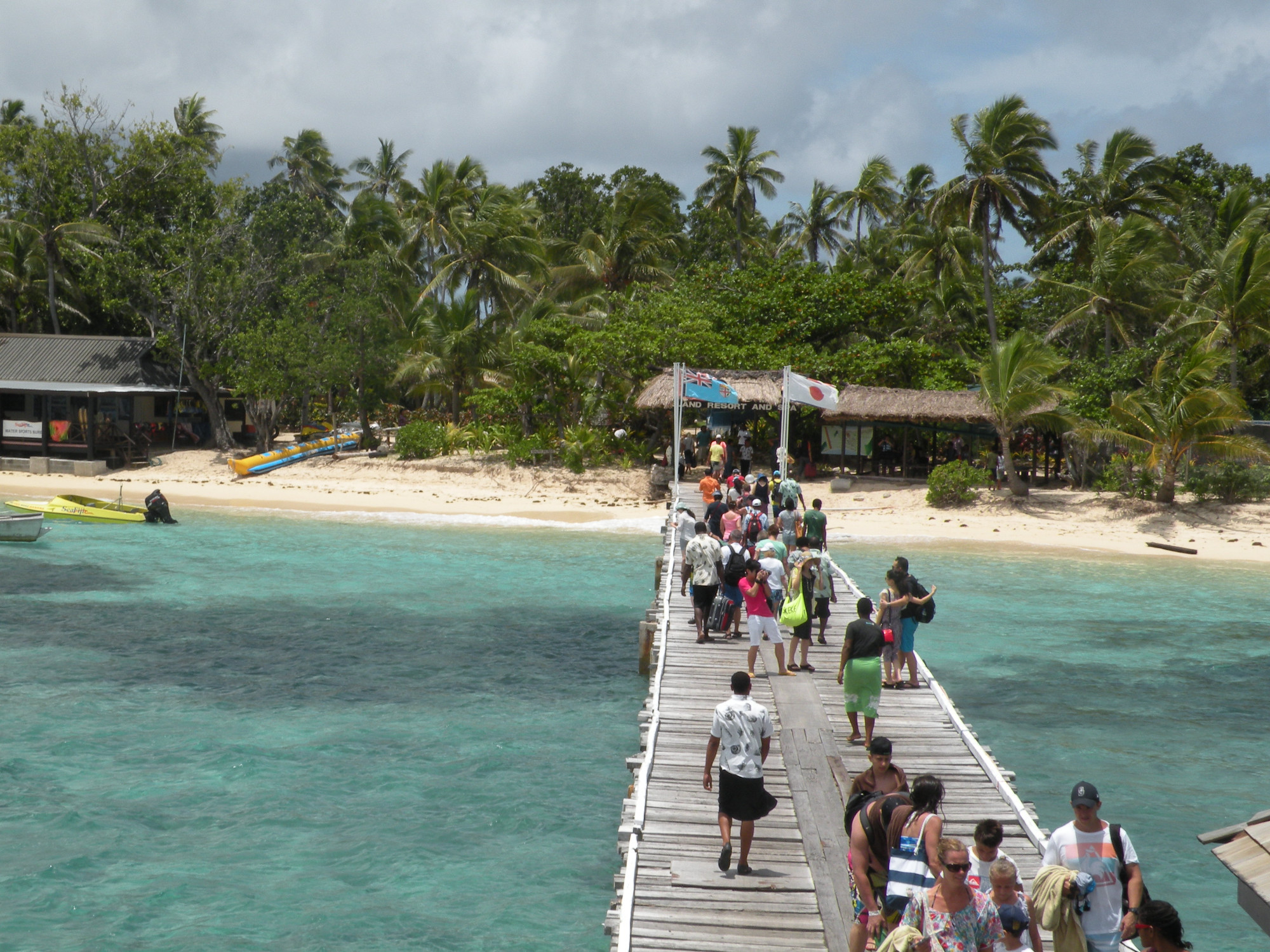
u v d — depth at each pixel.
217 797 13.79
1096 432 38.66
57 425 50.00
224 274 51.19
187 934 10.40
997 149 47.53
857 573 30.36
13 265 58.06
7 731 16.02
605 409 49.94
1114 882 6.91
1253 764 15.80
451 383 55.53
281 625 23.30
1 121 72.38
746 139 75.12
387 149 82.00
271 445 53.19
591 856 12.35
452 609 25.20
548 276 61.56
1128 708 18.48
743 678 9.51
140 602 25.30
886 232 69.50
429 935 10.49
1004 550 34.62
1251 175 56.28
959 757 12.37
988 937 6.08
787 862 9.73
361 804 13.67
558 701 18.34
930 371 47.94
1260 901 6.08
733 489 28.56
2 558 30.61
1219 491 38.53
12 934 10.29
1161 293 47.47
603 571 30.44
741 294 51.59
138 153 57.44
